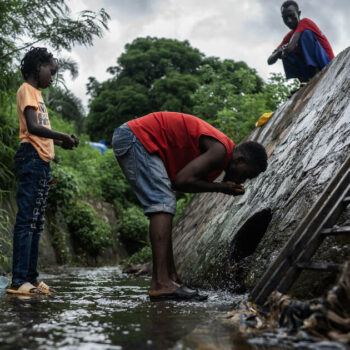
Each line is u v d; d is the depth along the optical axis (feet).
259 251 9.47
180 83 72.79
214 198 16.44
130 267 21.72
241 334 4.95
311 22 17.15
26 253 10.12
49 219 31.55
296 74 17.88
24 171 10.21
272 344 4.43
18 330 5.26
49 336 4.91
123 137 9.25
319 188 8.66
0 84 17.30
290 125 13.89
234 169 8.83
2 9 15.97
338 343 4.28
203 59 83.87
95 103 81.92
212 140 8.80
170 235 8.85
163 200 8.75
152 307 7.47
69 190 32.37
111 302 8.28
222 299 8.55
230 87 33.37
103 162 53.83
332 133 9.90
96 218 38.93
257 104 27.45
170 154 9.08
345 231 5.57
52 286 12.65
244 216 11.50
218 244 11.93
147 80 84.07
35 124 10.03
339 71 12.51
